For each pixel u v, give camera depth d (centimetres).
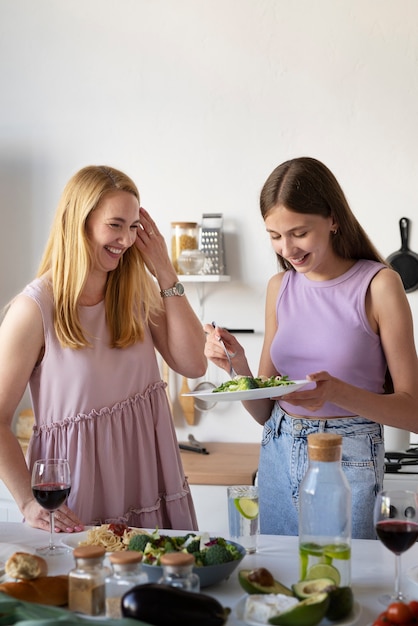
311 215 202
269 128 356
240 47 356
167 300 237
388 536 139
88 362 210
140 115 366
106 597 136
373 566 163
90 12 368
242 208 361
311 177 204
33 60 374
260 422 231
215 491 310
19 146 377
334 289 213
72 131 372
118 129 369
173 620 125
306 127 353
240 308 363
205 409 367
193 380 368
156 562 150
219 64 358
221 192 362
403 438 311
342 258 216
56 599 142
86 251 210
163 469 223
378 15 344
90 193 210
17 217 379
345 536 144
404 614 127
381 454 210
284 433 214
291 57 352
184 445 348
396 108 345
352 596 138
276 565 163
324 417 209
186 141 363
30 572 145
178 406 369
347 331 209
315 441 144
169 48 362
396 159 346
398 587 144
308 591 136
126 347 217
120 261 224
